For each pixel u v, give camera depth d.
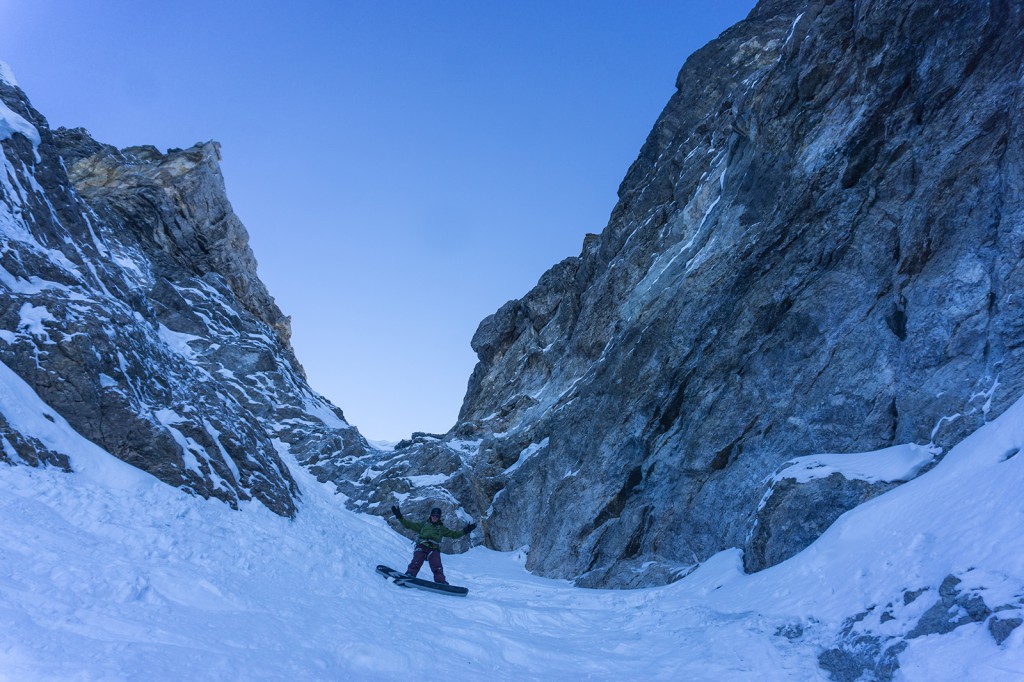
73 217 14.91
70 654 4.03
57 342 9.94
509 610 8.96
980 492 6.08
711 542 11.69
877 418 9.77
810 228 12.27
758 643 6.30
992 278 8.86
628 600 10.36
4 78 14.47
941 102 10.45
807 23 13.24
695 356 14.14
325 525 13.19
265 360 27.38
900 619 5.34
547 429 21.33
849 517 7.66
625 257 20.58
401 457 23.28
